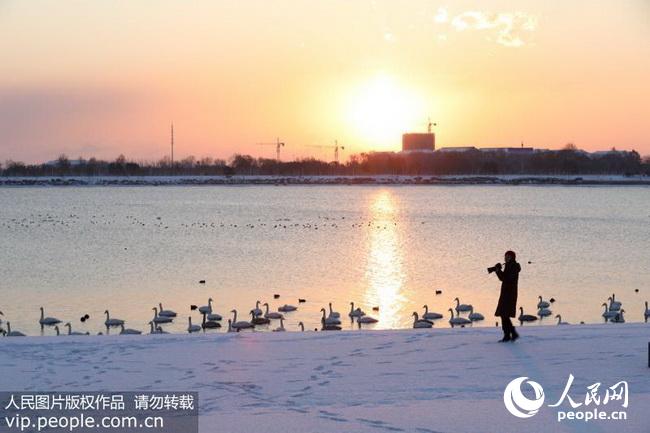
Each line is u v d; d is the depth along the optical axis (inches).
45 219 5561.0
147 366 812.6
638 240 4197.8
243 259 3388.3
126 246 3878.0
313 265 3196.4
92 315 2188.7
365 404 685.9
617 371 776.3
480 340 918.4
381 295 2484.0
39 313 2219.5
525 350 863.1
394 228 4921.3
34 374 788.0
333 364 812.6
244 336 955.3
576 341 905.5
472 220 5595.5
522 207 7234.3
